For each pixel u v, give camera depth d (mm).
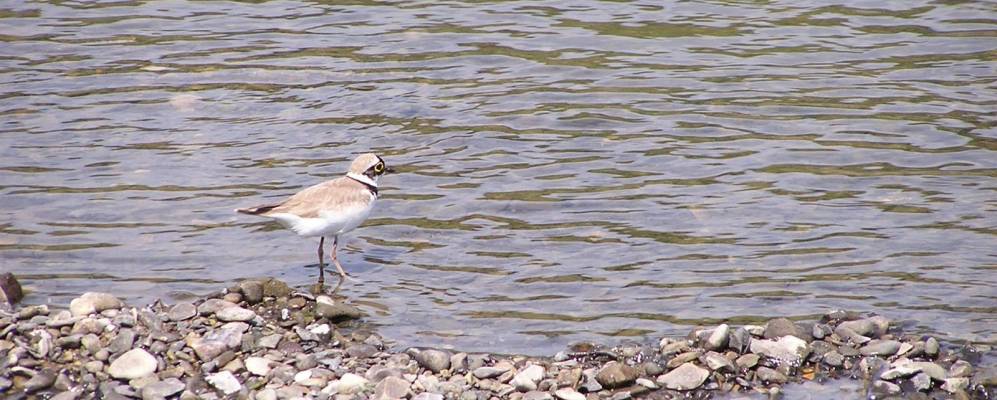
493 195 16781
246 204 16453
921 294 13758
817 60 21906
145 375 11750
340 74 21359
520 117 19562
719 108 19859
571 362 12242
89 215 16094
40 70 21422
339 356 12266
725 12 24516
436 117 19578
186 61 21922
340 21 24047
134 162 17844
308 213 13773
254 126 19250
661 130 19031
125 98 20281
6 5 24781
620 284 14117
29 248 15078
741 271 14406
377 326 13180
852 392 11727
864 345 12562
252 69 21562
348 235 15625
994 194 16531
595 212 16172
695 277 14266
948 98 20094
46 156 18000
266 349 12438
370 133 18969
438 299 13844
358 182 14312
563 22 24000
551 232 15586
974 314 13258
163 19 24125
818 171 17453
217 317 13016
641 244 15180
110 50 22422
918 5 24688
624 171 17547
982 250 14836
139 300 13688
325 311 13234
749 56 22156
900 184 16938
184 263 14773
